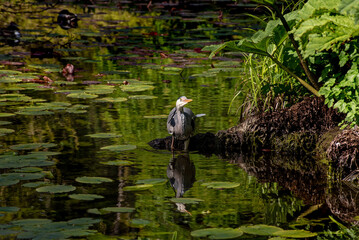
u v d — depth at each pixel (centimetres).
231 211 833
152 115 1352
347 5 801
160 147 1169
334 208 862
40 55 2044
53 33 2422
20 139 1141
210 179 985
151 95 1537
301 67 1186
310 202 887
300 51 1083
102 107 1426
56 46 2203
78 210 813
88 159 1055
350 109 1030
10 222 754
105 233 736
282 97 1292
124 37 2414
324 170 1064
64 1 3512
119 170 1004
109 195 880
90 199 834
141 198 873
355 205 877
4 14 2877
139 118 1331
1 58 1877
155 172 1005
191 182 967
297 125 1213
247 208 847
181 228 761
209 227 764
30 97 1442
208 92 1572
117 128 1251
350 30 966
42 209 812
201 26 2727
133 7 3331
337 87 1051
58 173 973
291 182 986
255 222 792
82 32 2398
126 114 1362
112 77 1738
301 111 1224
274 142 1202
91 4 3394
